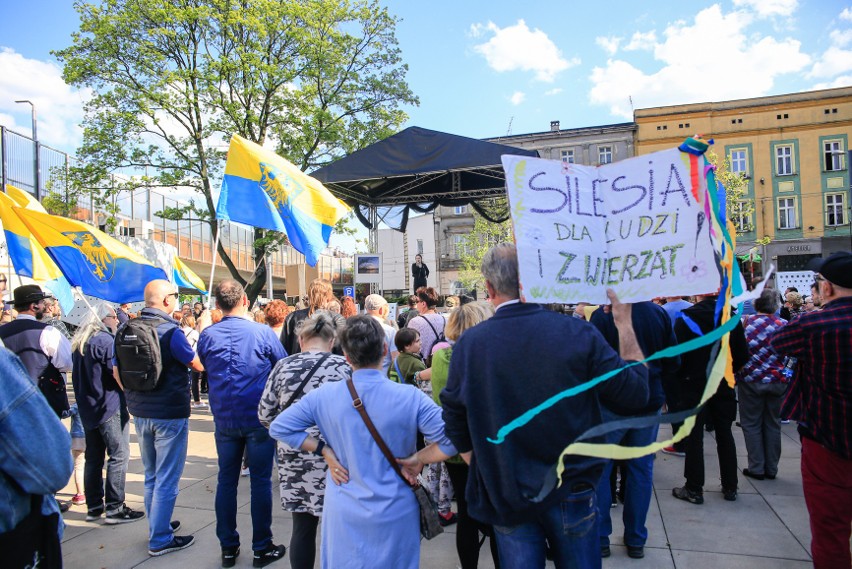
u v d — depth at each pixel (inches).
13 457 69.1
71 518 169.5
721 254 74.8
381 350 89.6
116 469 165.3
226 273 1099.9
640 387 75.3
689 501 166.9
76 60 576.1
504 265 79.1
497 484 72.9
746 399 185.9
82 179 617.6
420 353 187.3
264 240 621.9
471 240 1344.7
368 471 85.6
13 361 71.9
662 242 80.7
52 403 167.0
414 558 86.7
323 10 621.0
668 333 128.3
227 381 132.4
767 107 1245.7
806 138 1225.4
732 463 165.8
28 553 73.2
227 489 134.3
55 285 215.5
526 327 74.9
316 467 107.8
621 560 131.8
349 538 84.7
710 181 77.9
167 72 597.6
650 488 133.0
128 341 137.5
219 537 134.5
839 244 1198.3
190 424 309.0
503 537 76.1
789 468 197.2
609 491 132.6
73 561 138.6
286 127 663.8
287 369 110.3
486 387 74.0
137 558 140.2
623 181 84.7
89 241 185.8
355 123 678.5
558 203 81.4
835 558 101.3
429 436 86.5
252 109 620.7
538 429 71.5
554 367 71.9
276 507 176.9
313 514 107.5
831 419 99.2
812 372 101.6
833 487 100.7
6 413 68.5
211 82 597.9
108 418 162.9
